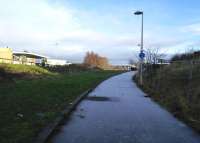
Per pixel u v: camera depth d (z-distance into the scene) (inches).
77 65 3051.2
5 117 426.6
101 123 449.7
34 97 646.5
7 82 971.3
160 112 566.3
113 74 2341.3
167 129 417.7
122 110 582.6
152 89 970.7
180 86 828.6
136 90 1042.1
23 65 1617.9
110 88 1113.4
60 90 853.8
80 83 1178.6
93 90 1016.9
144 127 426.3
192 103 581.0
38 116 450.6
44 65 2188.7
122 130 403.5
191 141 355.6
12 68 1366.9
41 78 1304.1
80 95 789.9
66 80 1305.4
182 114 516.1
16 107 508.1
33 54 2891.2
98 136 368.2
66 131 393.4
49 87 912.9
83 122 455.8
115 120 475.5
